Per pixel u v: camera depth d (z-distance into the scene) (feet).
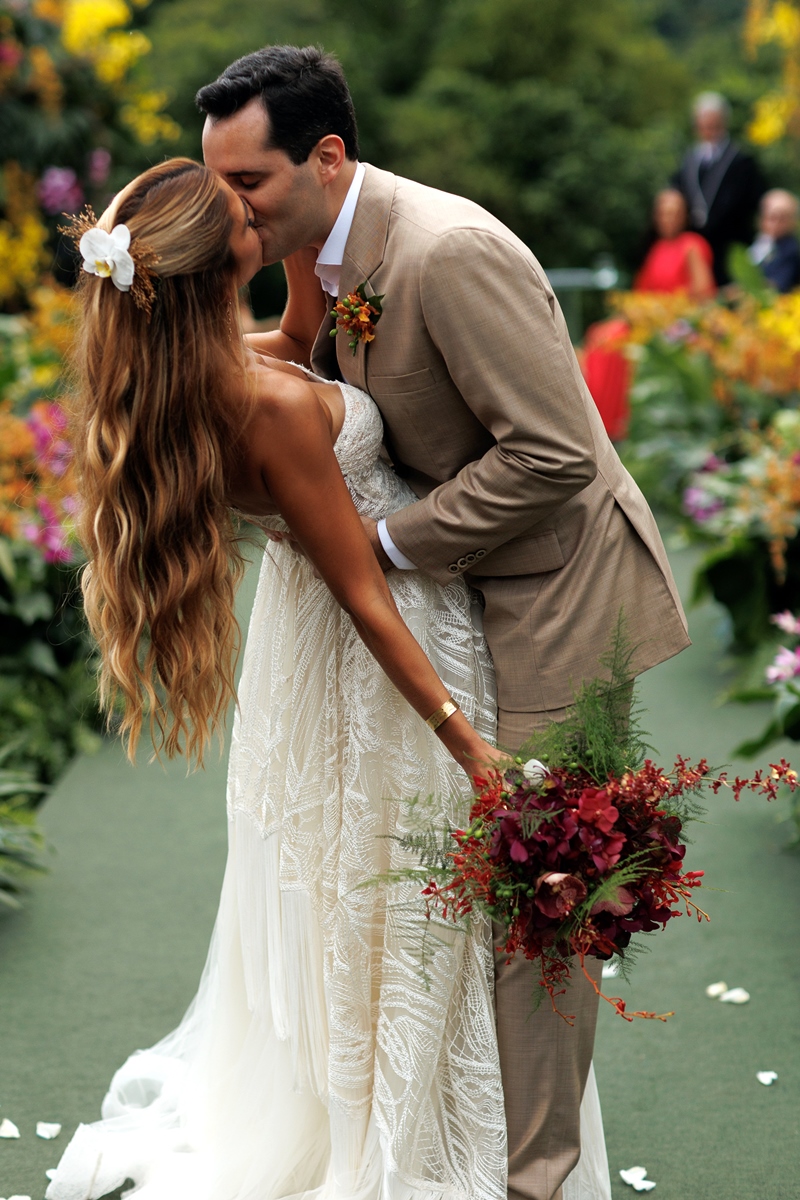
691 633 17.81
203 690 5.89
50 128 23.98
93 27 24.93
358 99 58.34
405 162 58.44
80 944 10.02
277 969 6.59
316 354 6.52
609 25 68.64
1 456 14.40
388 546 6.14
